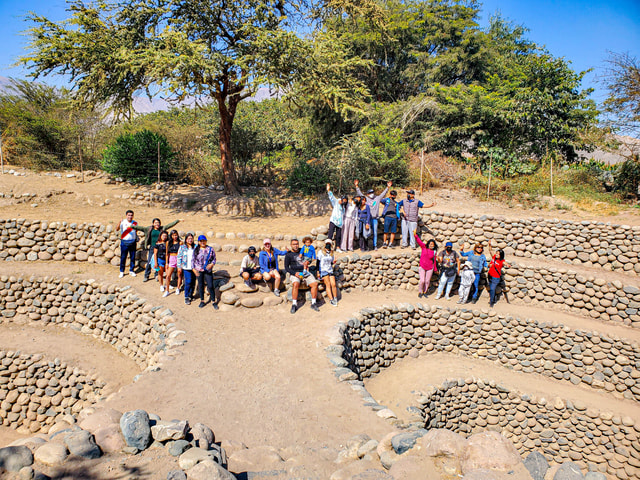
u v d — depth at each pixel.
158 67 11.98
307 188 17.45
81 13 13.88
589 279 11.57
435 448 3.92
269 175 19.73
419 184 17.22
